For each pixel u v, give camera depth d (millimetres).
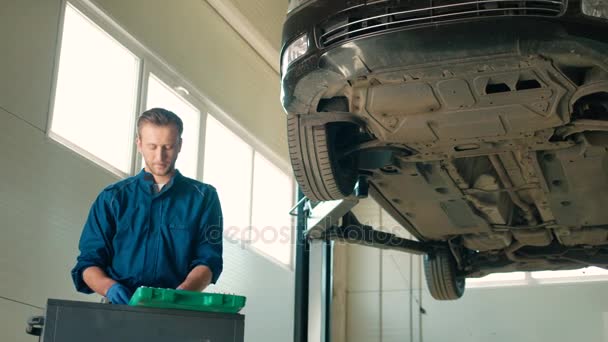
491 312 12672
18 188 7062
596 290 12141
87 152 8164
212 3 10875
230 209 10898
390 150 5500
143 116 3832
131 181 3850
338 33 4688
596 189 5738
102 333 3018
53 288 7297
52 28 7805
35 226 7195
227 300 3176
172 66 9703
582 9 4332
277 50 12180
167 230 3777
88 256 3672
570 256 7199
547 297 12391
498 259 7520
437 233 7156
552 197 5895
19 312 6863
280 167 12469
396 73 4621
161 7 9680
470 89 4652
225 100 10938
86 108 8250
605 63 4430
